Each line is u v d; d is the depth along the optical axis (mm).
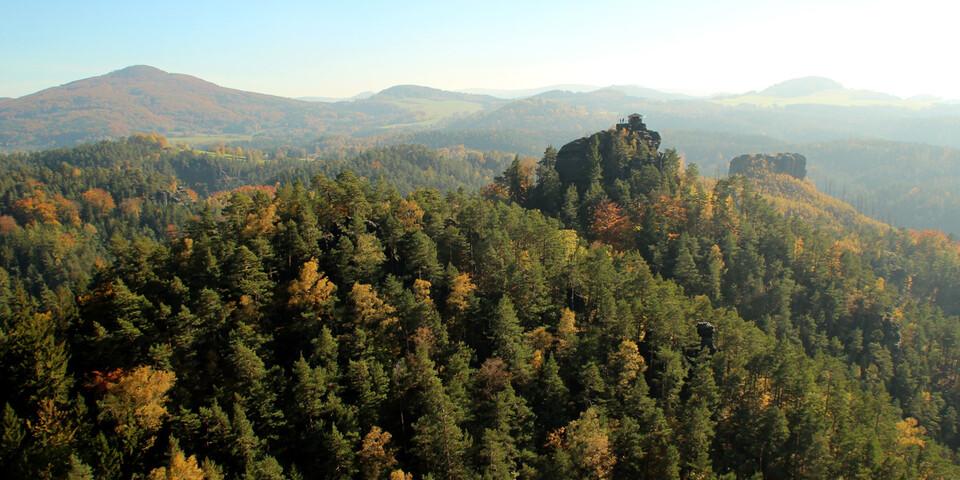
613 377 89250
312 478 72625
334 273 98438
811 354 131750
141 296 80000
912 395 128500
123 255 91438
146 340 77312
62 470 60312
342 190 108875
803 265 155750
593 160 169125
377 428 73562
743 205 176125
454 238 109000
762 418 85250
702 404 84000
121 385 70625
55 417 64500
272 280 95375
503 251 104812
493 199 172875
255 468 66438
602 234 143500
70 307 84375
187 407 74250
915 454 91312
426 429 72562
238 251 88438
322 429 74250
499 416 77062
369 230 108188
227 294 87938
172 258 93250
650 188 163250
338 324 89562
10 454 59844
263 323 87750
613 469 78188
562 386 84438
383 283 98812
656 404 87500
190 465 63094
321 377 75625
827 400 95062
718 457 84938
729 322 105062
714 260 135875
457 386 78875
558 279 106438
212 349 83125
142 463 67000
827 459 80688
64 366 68062
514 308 97312
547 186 165500
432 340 87875
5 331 78062
